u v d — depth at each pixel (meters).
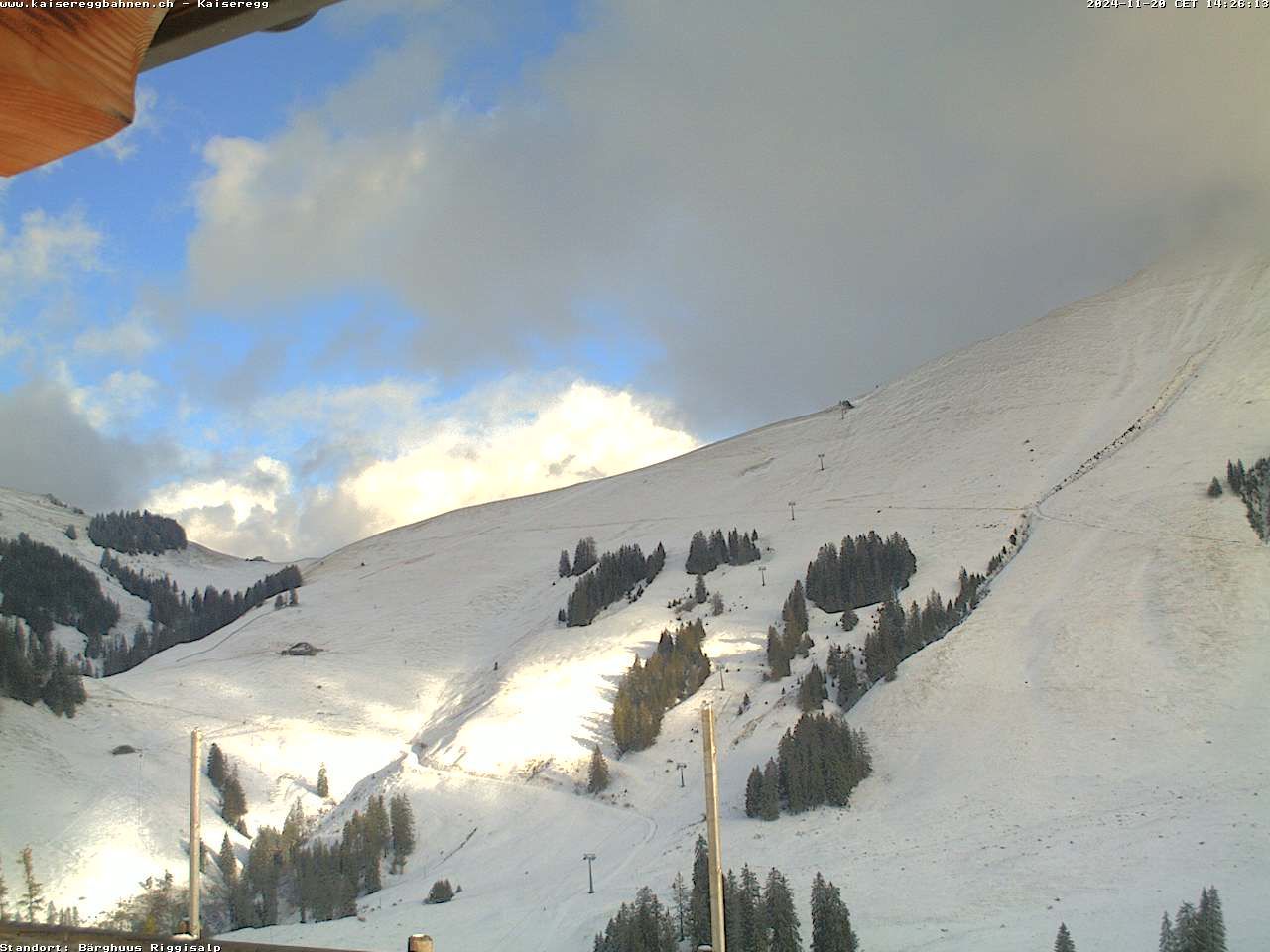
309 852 126.19
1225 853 91.94
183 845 136.25
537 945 93.12
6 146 2.77
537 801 140.62
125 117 2.80
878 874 95.38
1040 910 84.12
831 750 120.25
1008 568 184.88
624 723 150.88
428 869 128.75
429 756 161.00
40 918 114.00
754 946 77.56
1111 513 195.75
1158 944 75.56
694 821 124.88
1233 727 122.56
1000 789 115.19
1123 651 144.38
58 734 158.75
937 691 140.75
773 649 164.88
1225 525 176.25
